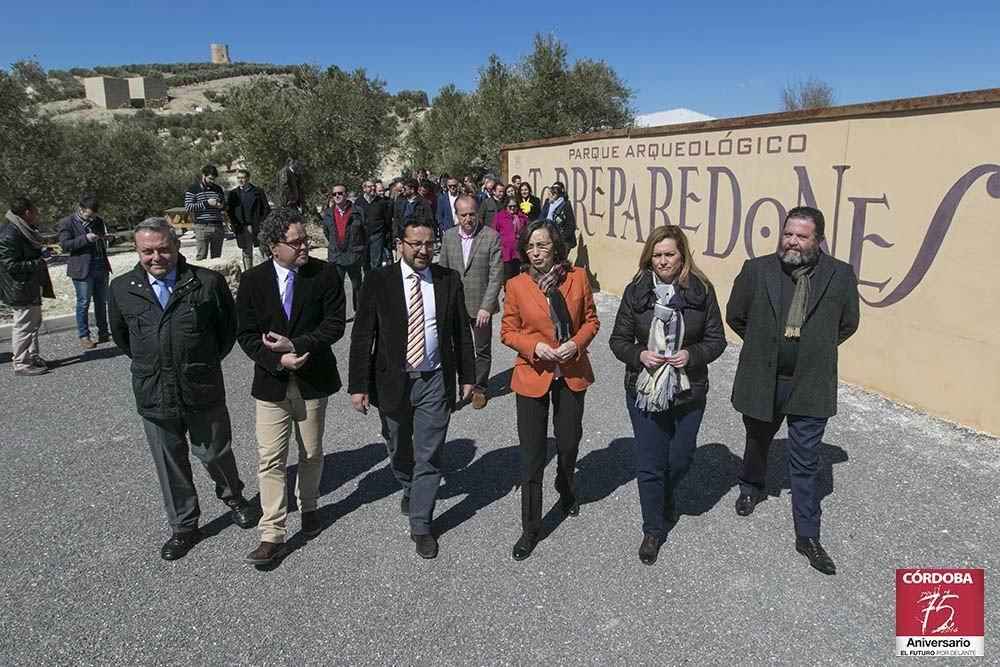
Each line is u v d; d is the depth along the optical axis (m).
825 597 3.14
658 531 3.44
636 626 2.97
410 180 12.02
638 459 3.40
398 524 3.87
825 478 4.27
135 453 4.89
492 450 4.86
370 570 3.43
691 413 3.34
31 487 4.38
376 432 5.23
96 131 23.84
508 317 3.55
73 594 3.27
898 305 5.46
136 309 3.32
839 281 3.24
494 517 3.93
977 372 4.88
